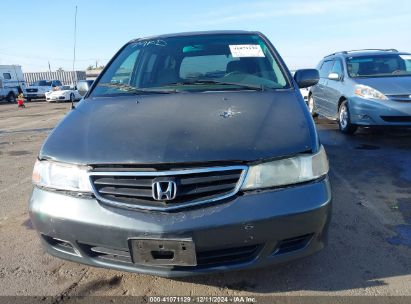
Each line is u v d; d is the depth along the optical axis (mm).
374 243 3082
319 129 8422
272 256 2232
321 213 2240
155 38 3955
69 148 2402
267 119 2525
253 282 2576
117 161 2211
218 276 2650
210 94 2990
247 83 3232
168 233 2078
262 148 2244
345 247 3023
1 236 3434
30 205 2424
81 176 2271
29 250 3154
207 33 3908
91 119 2707
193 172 2146
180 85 3254
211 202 2137
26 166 6148
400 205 3877
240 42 3727
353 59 7852
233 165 2176
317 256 2887
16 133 10102
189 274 2197
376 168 5219
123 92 3238
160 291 2521
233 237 2123
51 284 2648
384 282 2545
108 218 2164
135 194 2172
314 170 2309
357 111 6918
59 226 2293
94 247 2312
